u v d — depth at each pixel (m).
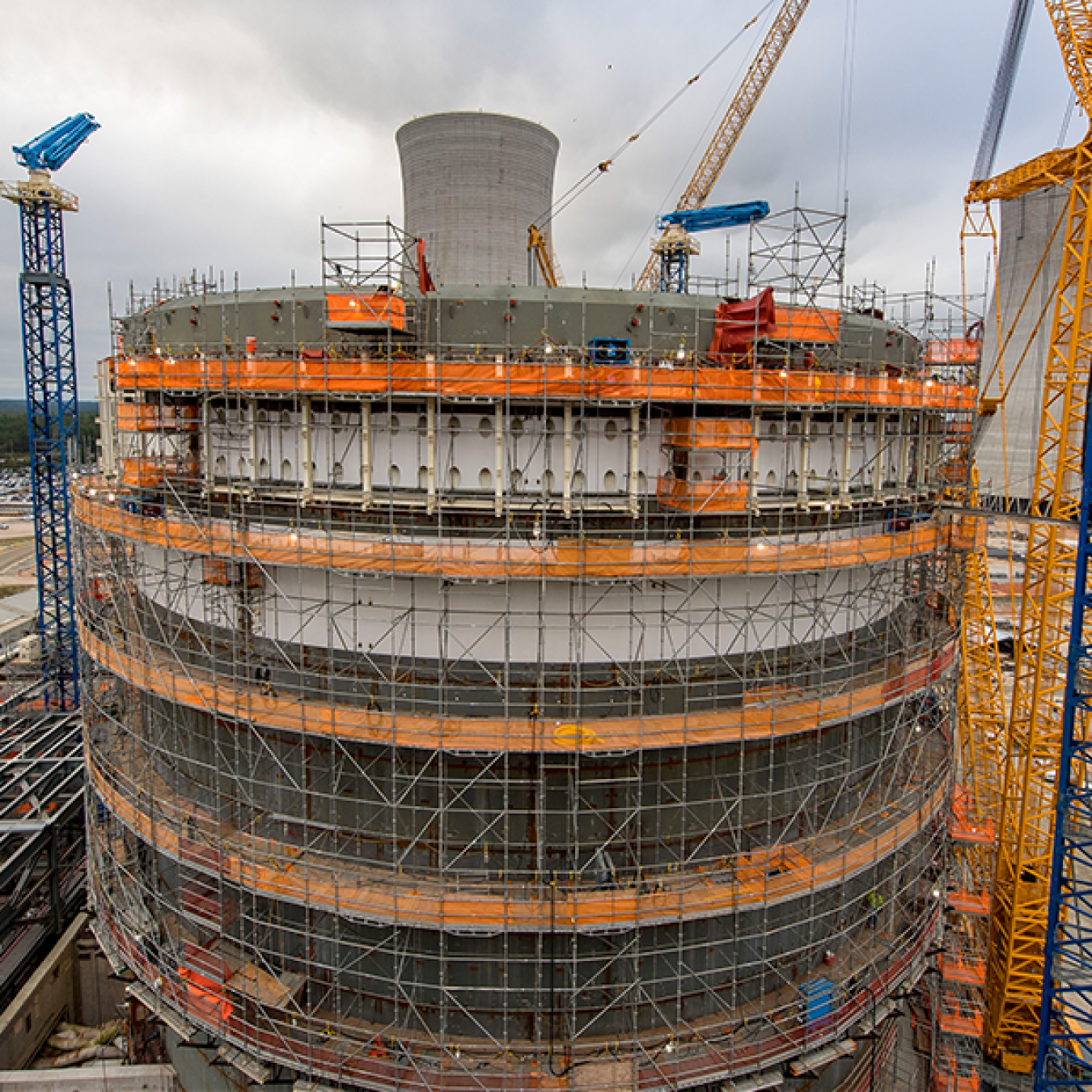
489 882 23.92
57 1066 32.09
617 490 25.17
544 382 21.61
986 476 92.19
